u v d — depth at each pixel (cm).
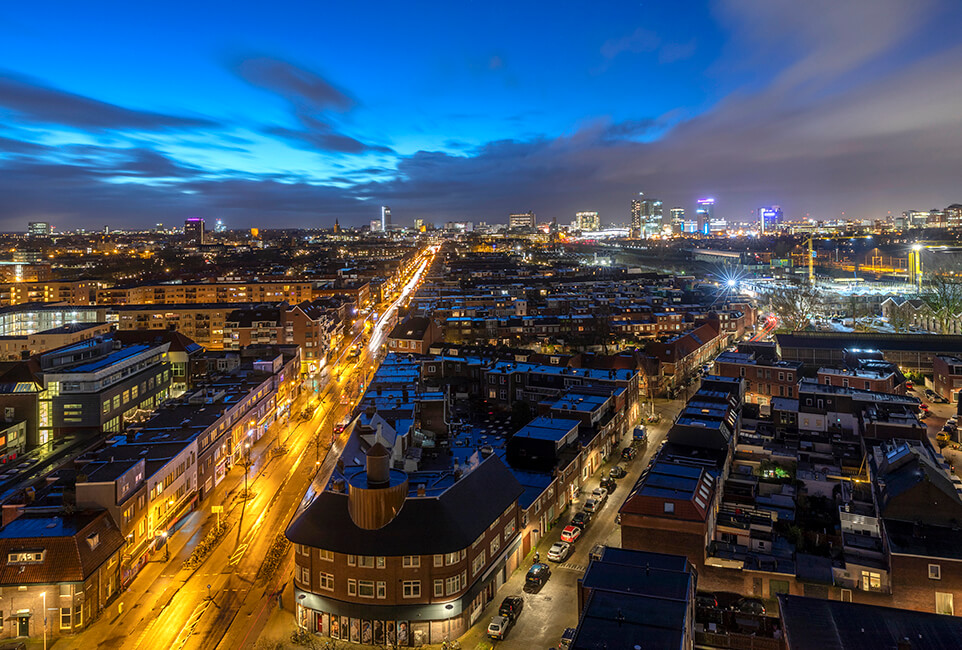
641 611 4878
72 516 6875
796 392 13312
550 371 13225
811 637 4691
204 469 9606
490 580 6662
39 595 6231
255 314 19462
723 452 8769
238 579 7262
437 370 14438
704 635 5606
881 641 4619
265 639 6191
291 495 9594
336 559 6153
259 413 12306
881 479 7500
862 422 10156
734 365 14175
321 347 19250
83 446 10894
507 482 7388
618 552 6181
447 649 5950
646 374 14662
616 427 11506
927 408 12556
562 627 6275
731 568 6531
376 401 10538
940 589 5891
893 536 6381
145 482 7794
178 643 6119
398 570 6078
